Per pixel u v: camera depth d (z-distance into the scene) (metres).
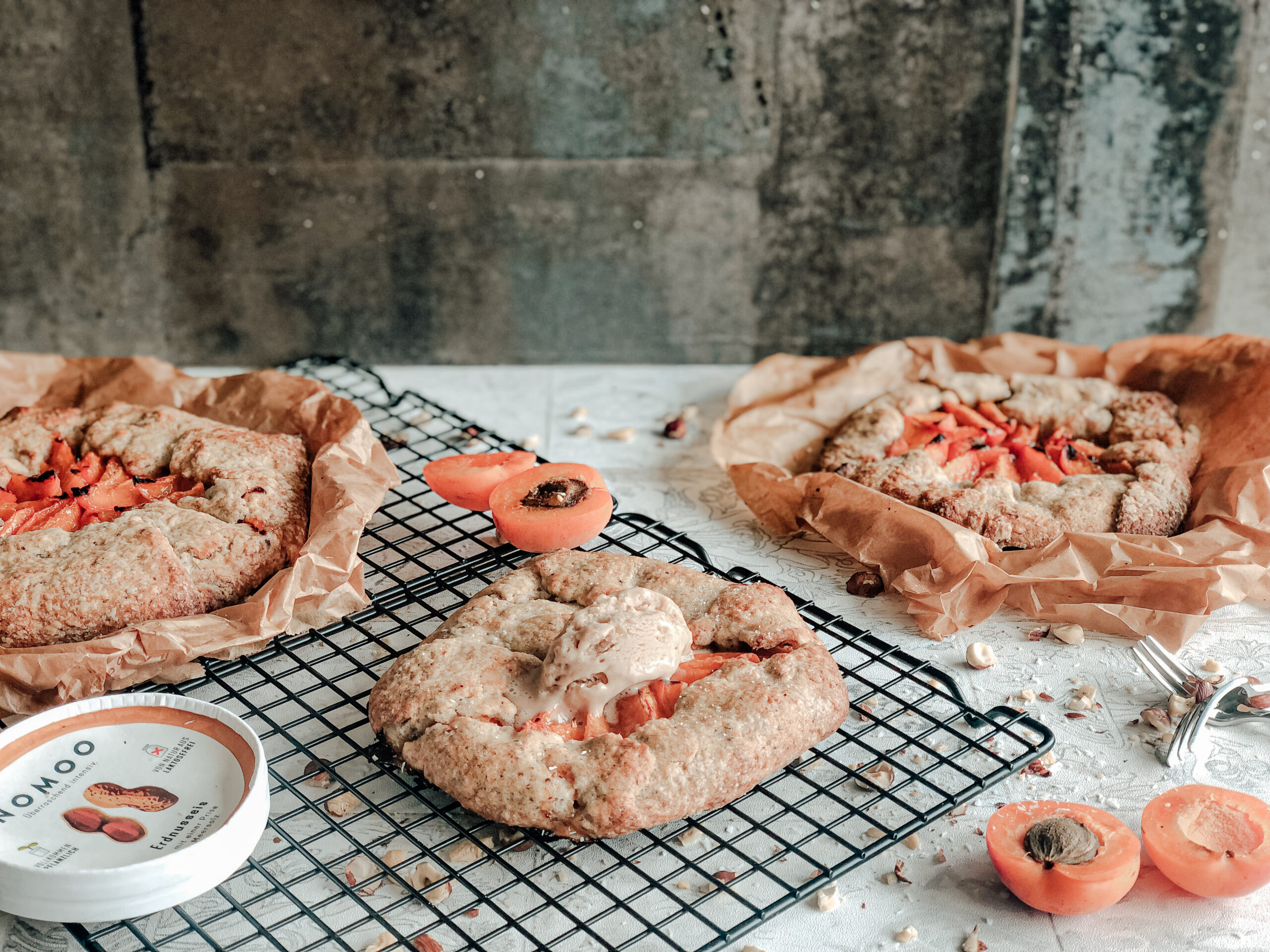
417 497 0.73
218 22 0.86
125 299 0.94
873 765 0.51
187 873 0.44
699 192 0.92
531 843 0.49
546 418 0.85
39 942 0.46
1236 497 0.65
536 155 0.90
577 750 0.49
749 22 0.87
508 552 0.65
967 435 0.74
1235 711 0.56
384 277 0.94
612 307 0.95
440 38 0.87
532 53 0.88
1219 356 0.76
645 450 0.80
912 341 0.82
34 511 0.63
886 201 0.92
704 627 0.54
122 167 0.90
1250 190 0.91
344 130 0.89
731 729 0.49
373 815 0.51
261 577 0.61
